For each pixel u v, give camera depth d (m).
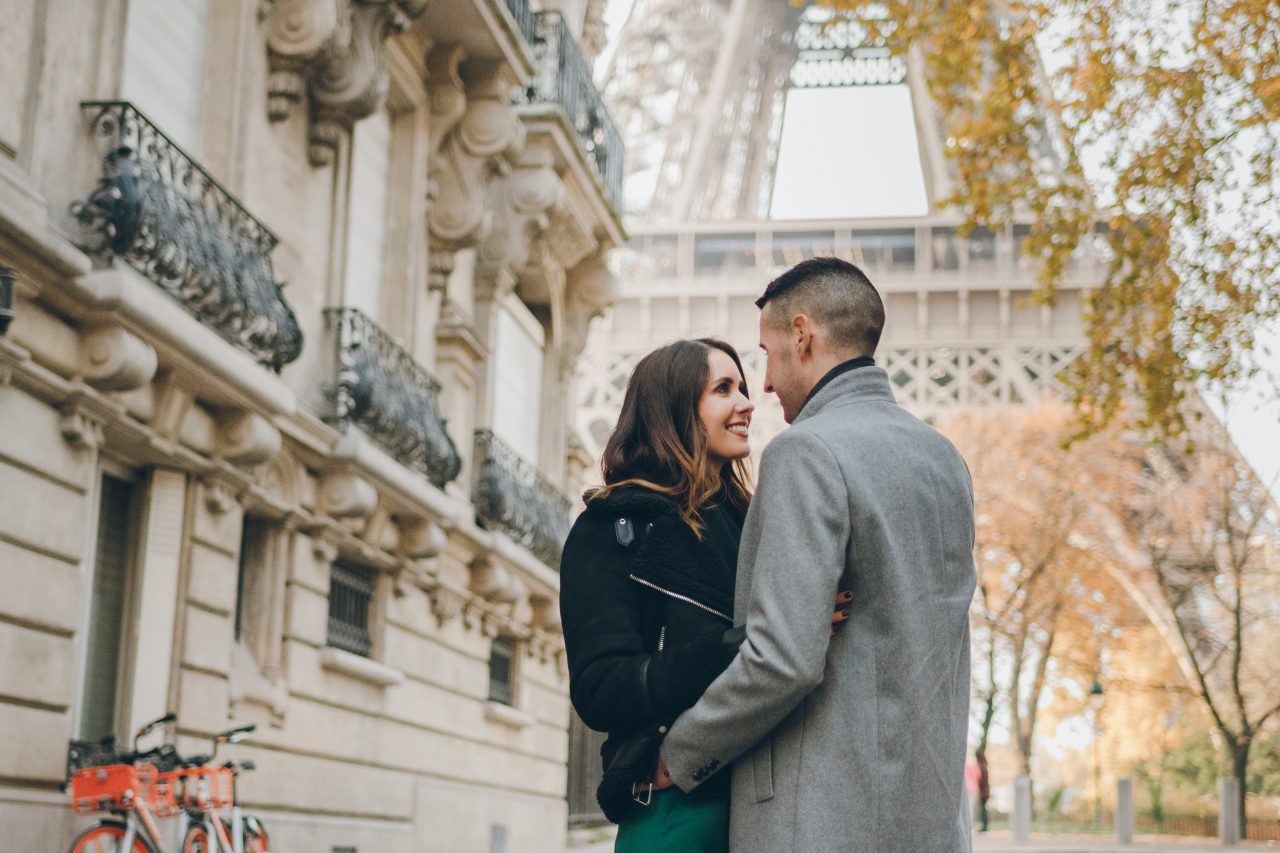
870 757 2.63
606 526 2.99
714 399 3.17
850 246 61.47
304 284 13.15
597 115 21.20
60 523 9.09
